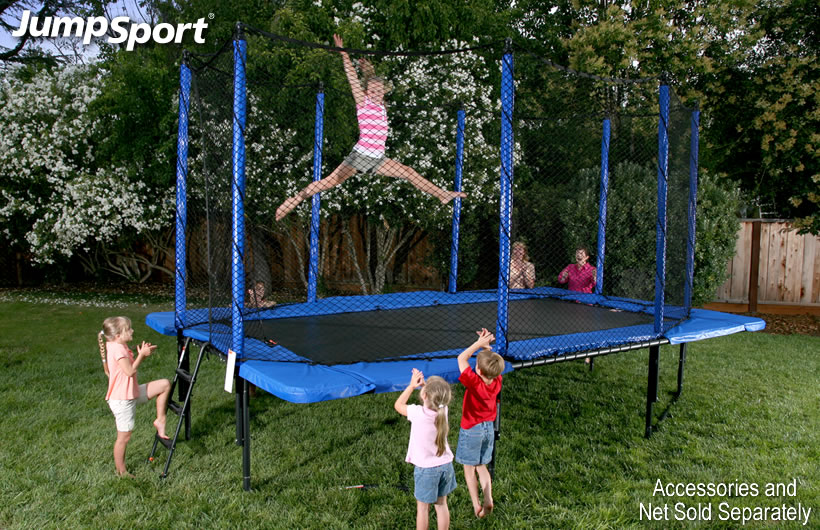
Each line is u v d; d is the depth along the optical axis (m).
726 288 9.70
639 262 7.01
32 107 8.86
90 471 3.34
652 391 4.15
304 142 7.50
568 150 7.76
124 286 11.41
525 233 8.02
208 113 4.01
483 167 8.13
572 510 3.01
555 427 4.32
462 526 2.85
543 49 10.82
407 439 4.00
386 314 5.29
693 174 5.07
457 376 3.27
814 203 9.45
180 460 3.55
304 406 4.70
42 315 8.25
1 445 3.67
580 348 3.77
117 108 8.27
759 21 9.60
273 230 8.10
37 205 9.31
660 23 8.98
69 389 4.84
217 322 4.01
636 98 8.20
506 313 3.46
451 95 7.98
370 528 2.81
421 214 8.12
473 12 8.84
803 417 4.51
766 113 8.77
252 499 3.08
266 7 8.98
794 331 8.41
